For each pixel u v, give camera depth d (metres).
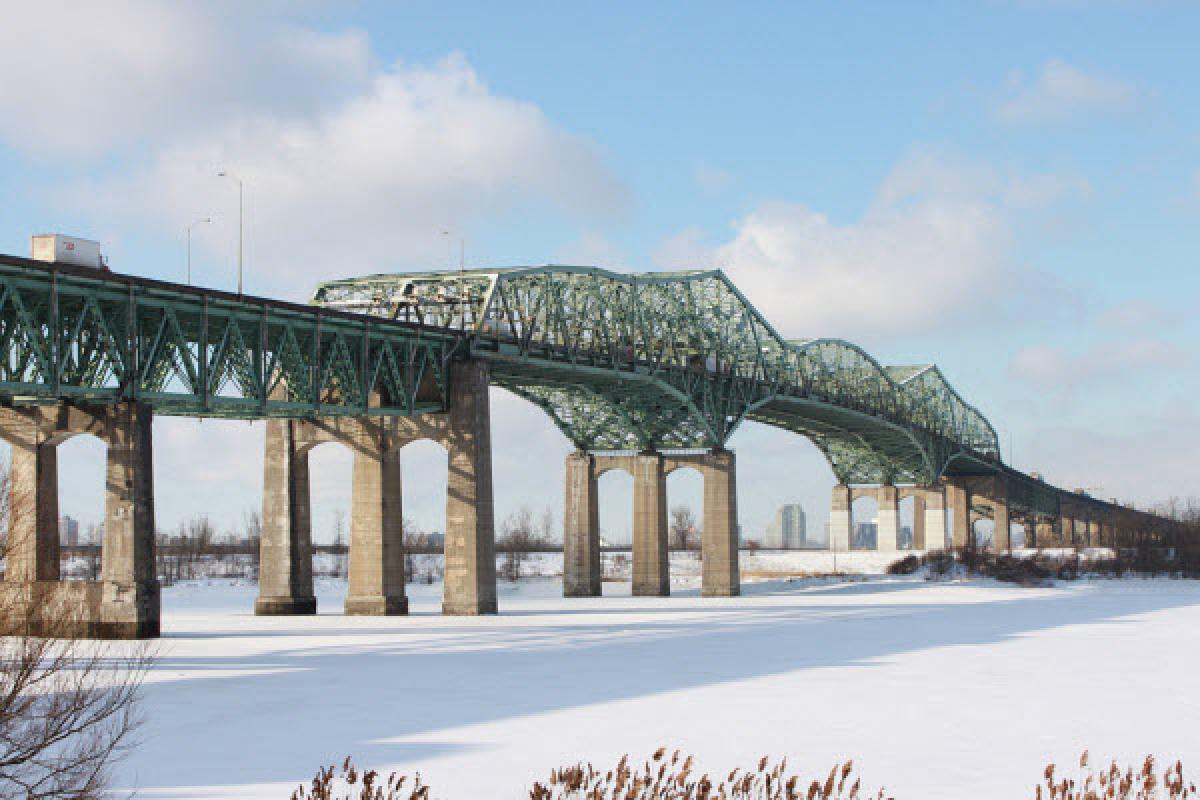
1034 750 31.83
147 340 65.12
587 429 128.62
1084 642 63.09
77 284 59.50
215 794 25.95
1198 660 53.62
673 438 126.75
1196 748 32.50
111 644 59.16
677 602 112.00
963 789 27.12
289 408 72.00
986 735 33.91
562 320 99.00
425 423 87.56
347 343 79.12
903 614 89.31
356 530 88.56
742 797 22.09
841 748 31.78
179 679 45.97
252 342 71.88
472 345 87.44
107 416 62.59
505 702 40.00
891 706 39.00
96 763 25.48
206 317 66.06
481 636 66.94
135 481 61.91
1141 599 111.81
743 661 53.03
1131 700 40.81
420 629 72.94
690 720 36.06
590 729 34.44
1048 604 103.19
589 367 101.50
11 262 55.88
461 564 86.31
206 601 116.62
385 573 87.69
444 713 37.59
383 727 34.91
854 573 179.38
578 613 91.50
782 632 70.00
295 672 48.53
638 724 35.28
